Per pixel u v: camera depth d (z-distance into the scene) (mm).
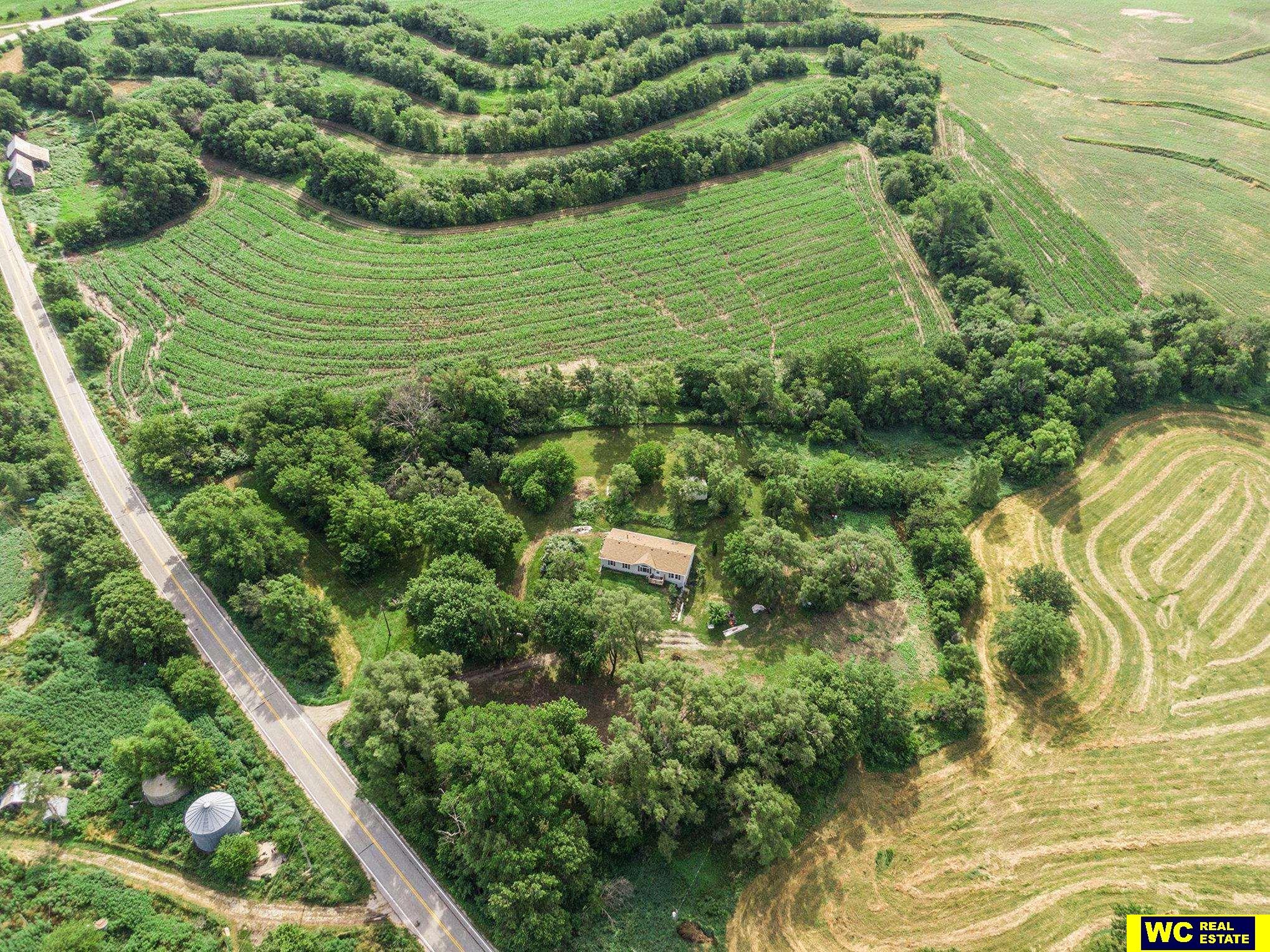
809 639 101250
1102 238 166250
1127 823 85250
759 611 103875
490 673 96000
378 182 166500
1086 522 116750
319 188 169000
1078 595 107562
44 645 93312
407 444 117000
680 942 75188
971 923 77750
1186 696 96875
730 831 80438
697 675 87500
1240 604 106375
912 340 145125
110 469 118062
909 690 96375
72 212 161625
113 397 129375
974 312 143000
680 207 174750
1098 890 80062
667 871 80125
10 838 78625
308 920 75250
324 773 85688
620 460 122500
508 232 165750
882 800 86750
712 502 112125
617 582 106375
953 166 188500
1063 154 192500
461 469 118000
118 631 91500
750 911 77938
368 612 102062
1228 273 157625
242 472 119062
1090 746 92000
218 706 90688
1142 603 106688
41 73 189875
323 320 145250
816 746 83688
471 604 92375
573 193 171000
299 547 104125
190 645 96688
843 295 154750
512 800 74625
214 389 131875
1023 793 87812
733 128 195500
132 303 146375
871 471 121188
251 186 173250
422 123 178375
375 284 152625
